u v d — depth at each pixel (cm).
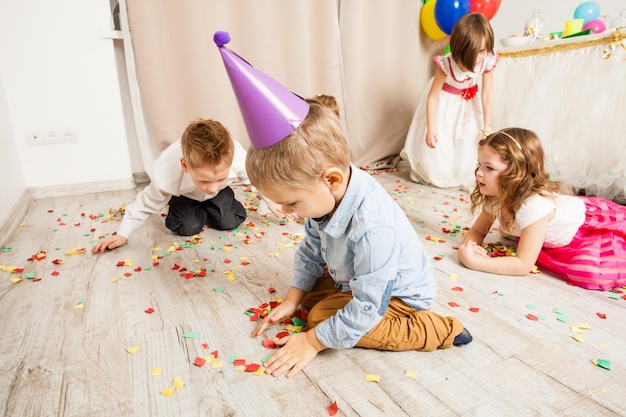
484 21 179
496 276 117
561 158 186
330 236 78
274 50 219
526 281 114
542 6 251
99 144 209
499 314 97
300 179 65
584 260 110
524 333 90
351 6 229
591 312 98
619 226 116
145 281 114
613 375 77
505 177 114
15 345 86
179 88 204
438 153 209
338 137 68
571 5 237
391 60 252
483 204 129
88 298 105
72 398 72
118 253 133
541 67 192
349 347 83
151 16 190
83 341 87
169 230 155
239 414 68
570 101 182
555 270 116
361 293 72
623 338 88
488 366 79
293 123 63
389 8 239
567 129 184
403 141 267
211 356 82
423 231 151
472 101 206
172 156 135
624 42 162
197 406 70
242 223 162
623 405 70
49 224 163
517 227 122
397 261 73
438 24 227
